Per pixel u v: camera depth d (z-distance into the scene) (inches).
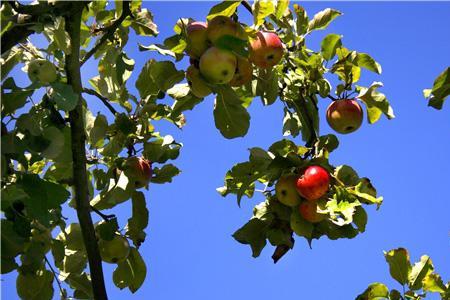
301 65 84.6
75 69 73.8
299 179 76.2
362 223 77.1
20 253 70.9
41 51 78.4
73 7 71.7
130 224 82.4
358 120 83.7
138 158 82.3
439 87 73.5
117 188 80.6
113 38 84.0
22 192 65.6
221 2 74.2
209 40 75.8
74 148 74.9
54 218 70.6
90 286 81.7
